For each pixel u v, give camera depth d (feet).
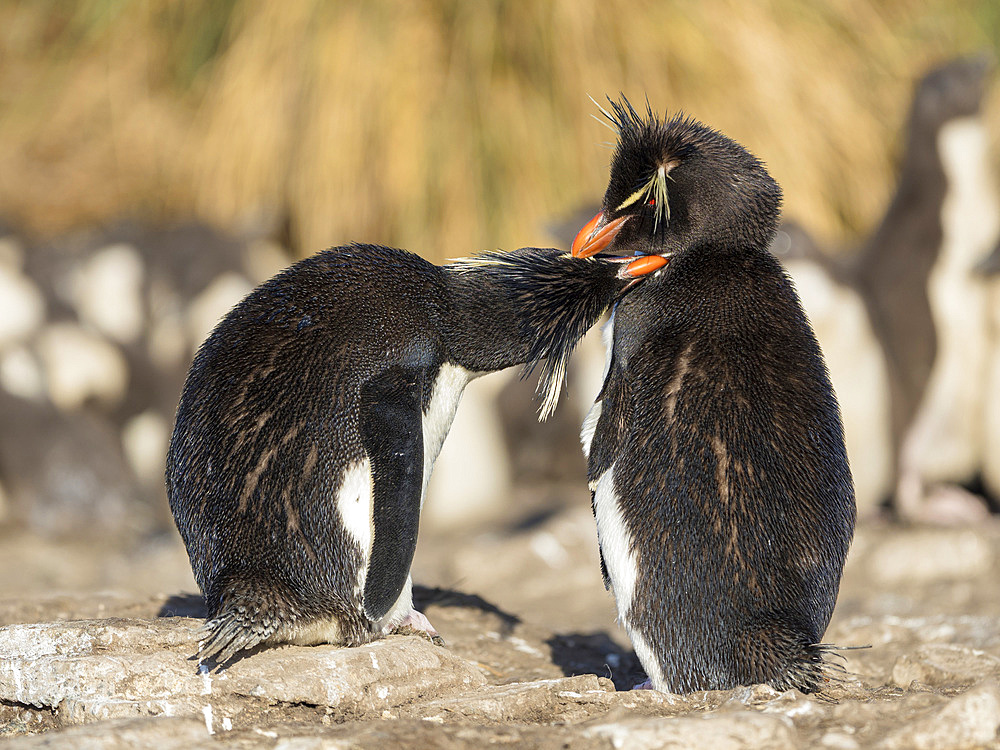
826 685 17.34
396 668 17.88
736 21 61.36
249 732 15.65
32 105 70.33
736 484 17.37
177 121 67.72
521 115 58.49
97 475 49.03
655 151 19.71
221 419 18.40
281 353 18.63
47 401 49.47
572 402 50.65
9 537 46.39
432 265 20.51
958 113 43.96
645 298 19.54
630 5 60.54
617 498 18.15
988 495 46.32
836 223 60.75
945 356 43.86
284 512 17.84
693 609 17.21
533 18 59.57
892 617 27.27
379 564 18.01
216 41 65.57
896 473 44.88
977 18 66.49
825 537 17.39
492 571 40.22
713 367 18.25
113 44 69.31
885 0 67.15
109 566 41.29
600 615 34.71
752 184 19.56
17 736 16.60
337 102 59.11
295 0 61.11
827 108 62.18
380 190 58.75
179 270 56.18
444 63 59.67
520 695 17.06
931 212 44.24
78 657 16.94
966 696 15.35
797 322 18.95
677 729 14.79
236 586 17.28
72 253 58.54
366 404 18.34
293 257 61.52
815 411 18.11
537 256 20.62
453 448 49.52
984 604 33.14
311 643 18.30
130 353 55.16
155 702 16.26
